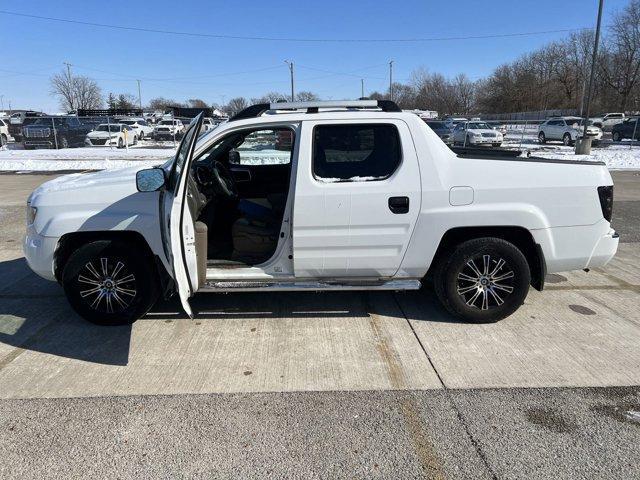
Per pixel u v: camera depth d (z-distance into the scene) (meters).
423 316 4.46
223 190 4.70
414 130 3.94
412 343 3.96
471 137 27.97
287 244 4.09
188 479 2.54
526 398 3.21
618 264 6.09
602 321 4.36
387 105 4.26
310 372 3.55
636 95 63.56
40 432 2.91
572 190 4.00
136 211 4.04
